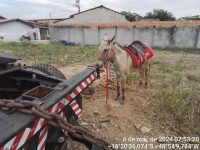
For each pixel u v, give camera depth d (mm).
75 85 2154
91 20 32375
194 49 21156
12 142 1317
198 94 4961
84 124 3768
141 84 6203
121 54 4754
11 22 38562
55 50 15812
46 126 1811
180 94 4957
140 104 4773
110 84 5926
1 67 2562
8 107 1448
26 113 1447
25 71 2768
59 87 2049
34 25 41594
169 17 43281
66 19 31781
